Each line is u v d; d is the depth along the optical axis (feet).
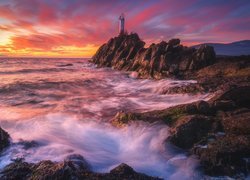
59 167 18.75
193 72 89.97
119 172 20.49
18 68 188.55
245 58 90.99
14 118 41.24
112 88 87.20
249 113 29.09
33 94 69.82
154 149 28.45
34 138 30.55
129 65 142.92
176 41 115.55
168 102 56.65
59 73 147.84
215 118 29.71
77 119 41.39
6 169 20.53
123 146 30.37
